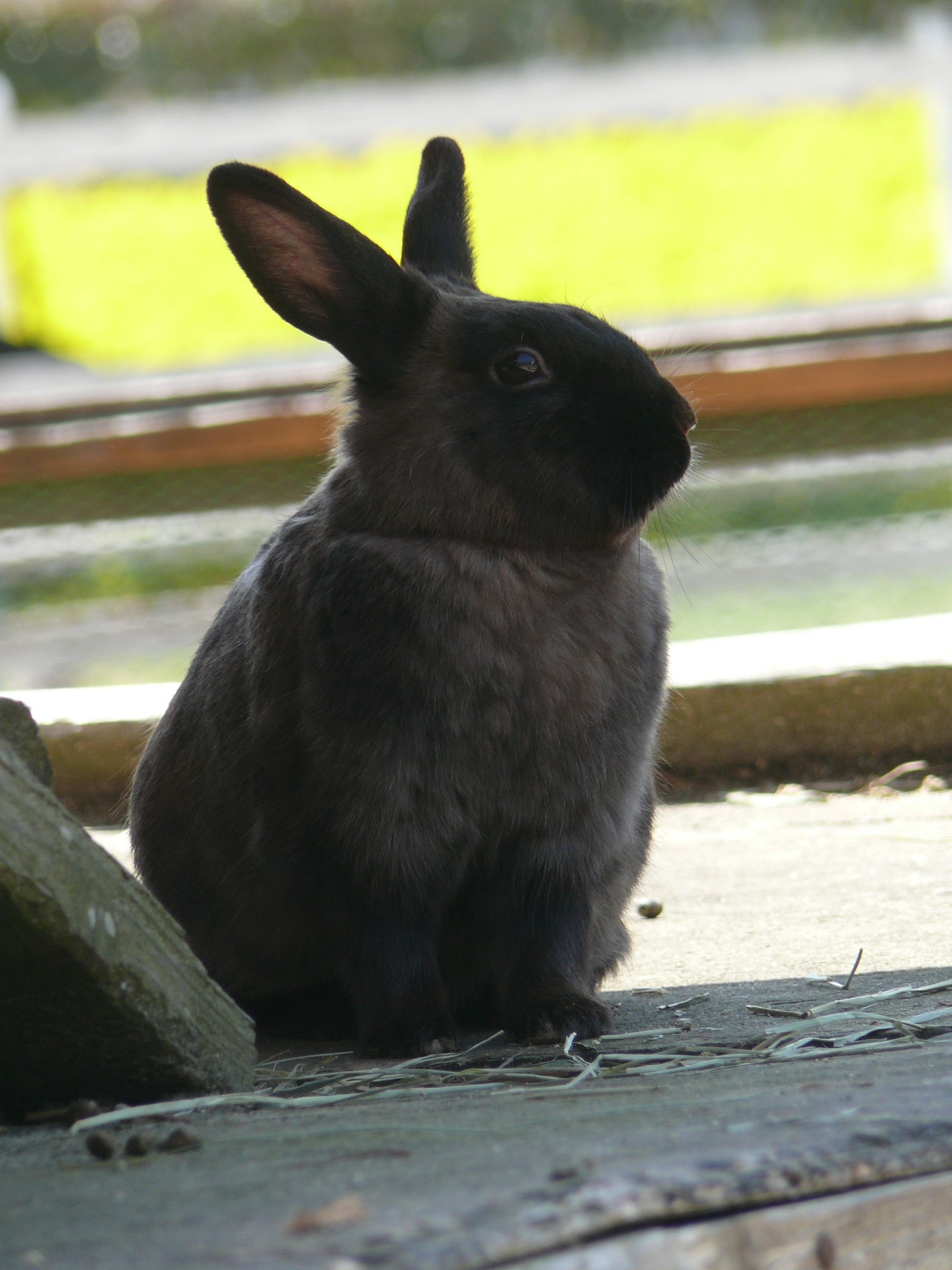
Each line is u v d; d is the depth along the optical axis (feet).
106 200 103.35
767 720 45.16
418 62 168.45
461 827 22.52
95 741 45.93
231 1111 17.29
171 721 26.32
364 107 105.91
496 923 23.58
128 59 161.89
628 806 23.59
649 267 103.86
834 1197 11.71
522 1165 11.99
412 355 23.54
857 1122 12.86
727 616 63.72
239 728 24.26
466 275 28.12
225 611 26.14
